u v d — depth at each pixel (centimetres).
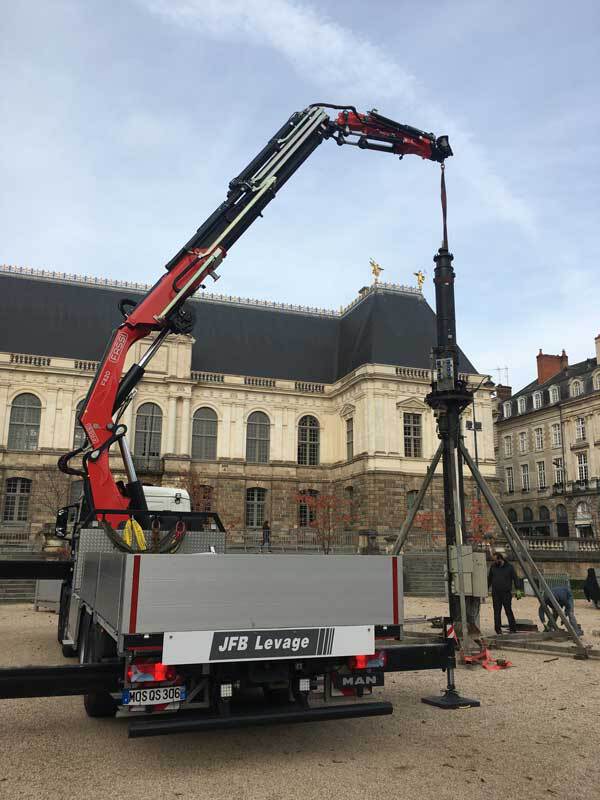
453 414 1472
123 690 672
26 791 618
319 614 726
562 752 738
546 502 7681
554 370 8150
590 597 2638
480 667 1262
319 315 6744
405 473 5316
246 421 5781
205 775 666
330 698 745
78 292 5878
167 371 5550
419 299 6350
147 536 1136
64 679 707
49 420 5172
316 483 5872
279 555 719
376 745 767
